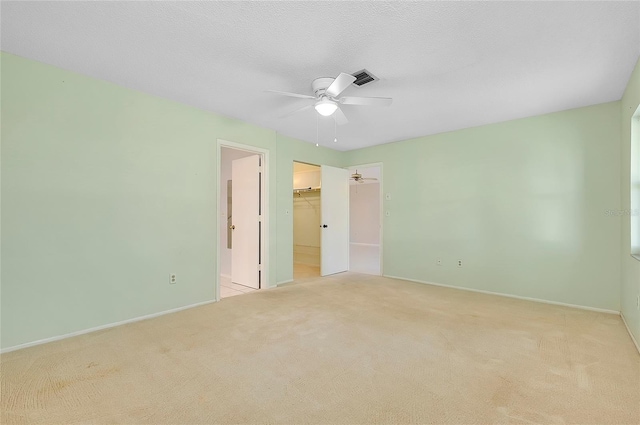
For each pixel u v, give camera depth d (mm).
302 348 2412
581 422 1538
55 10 1854
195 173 3553
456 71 2600
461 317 3143
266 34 2094
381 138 4961
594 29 2006
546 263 3695
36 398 1743
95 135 2789
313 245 7008
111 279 2887
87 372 2035
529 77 2713
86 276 2734
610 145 3289
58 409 1648
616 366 2098
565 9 1812
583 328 2812
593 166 3395
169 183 3320
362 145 5504
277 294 4109
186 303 3467
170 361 2193
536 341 2525
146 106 3133
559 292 3605
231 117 3900
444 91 3021
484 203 4180
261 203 4500
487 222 4156
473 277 4289
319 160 5504
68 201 2637
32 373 2016
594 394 1772
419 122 4062
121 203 2957
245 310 3398
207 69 2605
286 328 2844
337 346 2447
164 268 3277
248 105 3467
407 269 5031
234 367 2111
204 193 3643
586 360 2189
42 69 2506
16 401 1714
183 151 3439
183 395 1784
